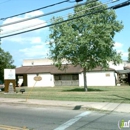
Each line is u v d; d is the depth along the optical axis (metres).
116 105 14.52
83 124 9.90
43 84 52.22
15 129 9.17
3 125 10.00
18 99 19.86
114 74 47.78
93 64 29.67
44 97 21.02
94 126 9.45
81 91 30.06
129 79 51.75
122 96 20.16
